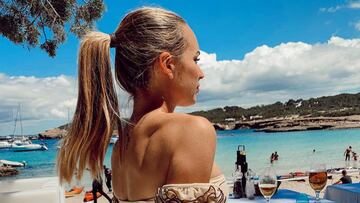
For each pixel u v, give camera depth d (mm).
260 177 2947
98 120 1038
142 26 1065
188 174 900
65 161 1059
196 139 922
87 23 8922
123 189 1071
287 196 3461
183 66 1065
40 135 82562
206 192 886
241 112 98688
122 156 1052
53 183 6113
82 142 1038
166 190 893
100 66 1057
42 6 8773
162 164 947
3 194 5102
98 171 1051
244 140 71125
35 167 50188
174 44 1058
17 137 75000
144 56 1056
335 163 44281
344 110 92750
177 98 1070
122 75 1095
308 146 61656
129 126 1049
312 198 3408
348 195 4016
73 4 8945
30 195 5137
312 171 3148
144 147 988
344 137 70125
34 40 8945
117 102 1066
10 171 46188
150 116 1016
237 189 3500
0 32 8852
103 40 1077
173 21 1075
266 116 99000
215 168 1036
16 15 8812
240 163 3559
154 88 1060
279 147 61844
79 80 1059
